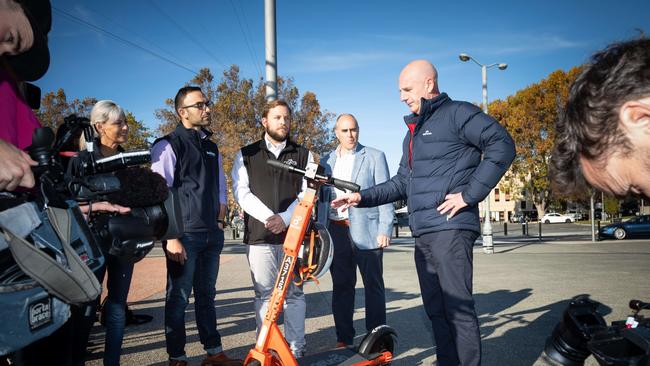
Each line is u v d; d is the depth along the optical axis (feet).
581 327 3.73
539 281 23.58
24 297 3.84
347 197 10.22
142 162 5.47
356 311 17.93
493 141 8.74
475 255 41.78
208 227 11.41
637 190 2.63
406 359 11.55
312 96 96.84
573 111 2.72
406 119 10.41
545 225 134.82
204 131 12.47
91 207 4.93
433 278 9.87
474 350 8.73
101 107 10.66
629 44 2.59
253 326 15.61
